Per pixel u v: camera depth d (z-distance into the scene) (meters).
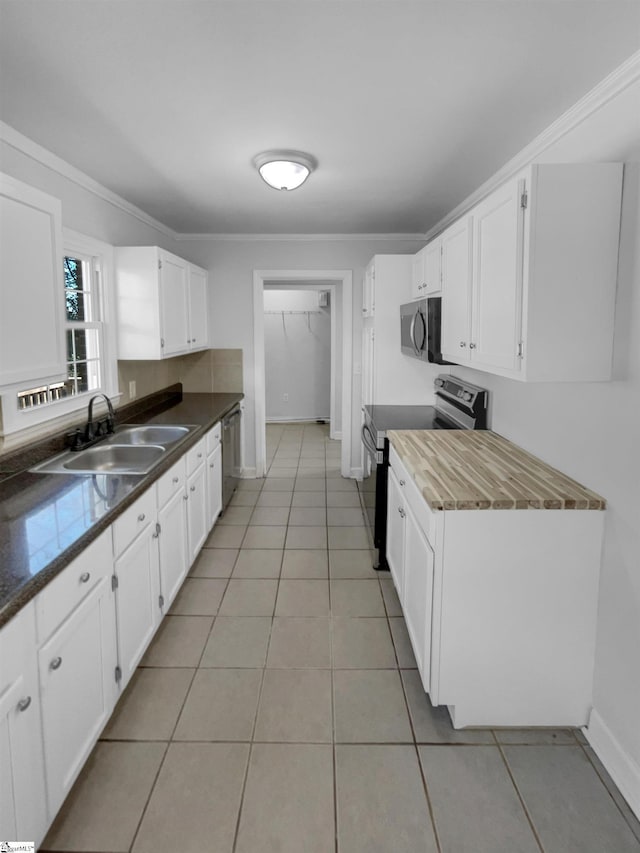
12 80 1.88
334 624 2.72
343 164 2.81
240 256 4.92
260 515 4.27
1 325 1.70
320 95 2.00
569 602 1.95
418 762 1.86
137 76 1.85
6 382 1.73
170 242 4.71
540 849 1.55
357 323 5.03
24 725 1.33
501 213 2.05
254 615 2.80
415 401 4.30
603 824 1.63
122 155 2.67
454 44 1.64
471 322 2.46
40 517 1.80
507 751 1.91
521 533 1.91
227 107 2.10
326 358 8.22
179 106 2.09
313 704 2.14
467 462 2.43
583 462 2.05
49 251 1.95
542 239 1.80
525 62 1.74
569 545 1.92
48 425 2.61
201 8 1.47
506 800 1.71
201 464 3.40
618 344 1.80
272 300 8.10
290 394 8.28
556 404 2.29
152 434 3.39
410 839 1.58
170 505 2.67
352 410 5.22
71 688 1.58
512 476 2.20
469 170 2.90
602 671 1.91
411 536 2.39
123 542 2.01
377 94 1.98
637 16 1.49
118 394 3.50
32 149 2.48
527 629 1.96
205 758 1.87
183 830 1.60
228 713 2.09
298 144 2.51
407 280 4.18
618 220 1.80
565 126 2.18
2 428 2.26
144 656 2.44
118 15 1.50
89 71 1.82
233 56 1.72
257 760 1.86
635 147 1.73
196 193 3.40
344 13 1.49
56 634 1.49
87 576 1.69
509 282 1.97
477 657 1.97
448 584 1.93
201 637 2.60
